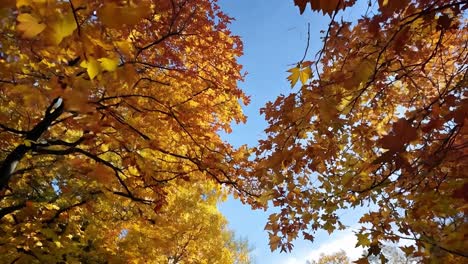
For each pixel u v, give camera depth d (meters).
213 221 10.59
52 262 5.71
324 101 3.19
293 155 4.12
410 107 4.59
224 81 5.93
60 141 5.17
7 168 4.92
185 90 5.84
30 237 5.46
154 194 6.48
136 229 7.09
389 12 2.48
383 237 4.32
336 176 4.77
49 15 1.69
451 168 3.44
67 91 2.28
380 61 3.84
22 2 1.66
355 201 4.47
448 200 3.62
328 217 4.82
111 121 4.41
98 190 6.54
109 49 1.96
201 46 5.60
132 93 4.75
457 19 3.49
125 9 1.70
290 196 4.93
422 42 4.09
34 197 7.23
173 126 5.74
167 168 6.32
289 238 5.10
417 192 4.17
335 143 4.52
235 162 6.15
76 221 7.66
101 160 5.27
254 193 6.10
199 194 8.76
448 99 3.09
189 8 5.19
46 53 2.52
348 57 3.60
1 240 5.29
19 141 5.25
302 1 1.93
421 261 4.09
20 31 1.73
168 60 5.44
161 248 7.31
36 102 2.46
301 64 2.95
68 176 6.68
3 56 3.13
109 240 7.02
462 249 3.41
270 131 4.26
